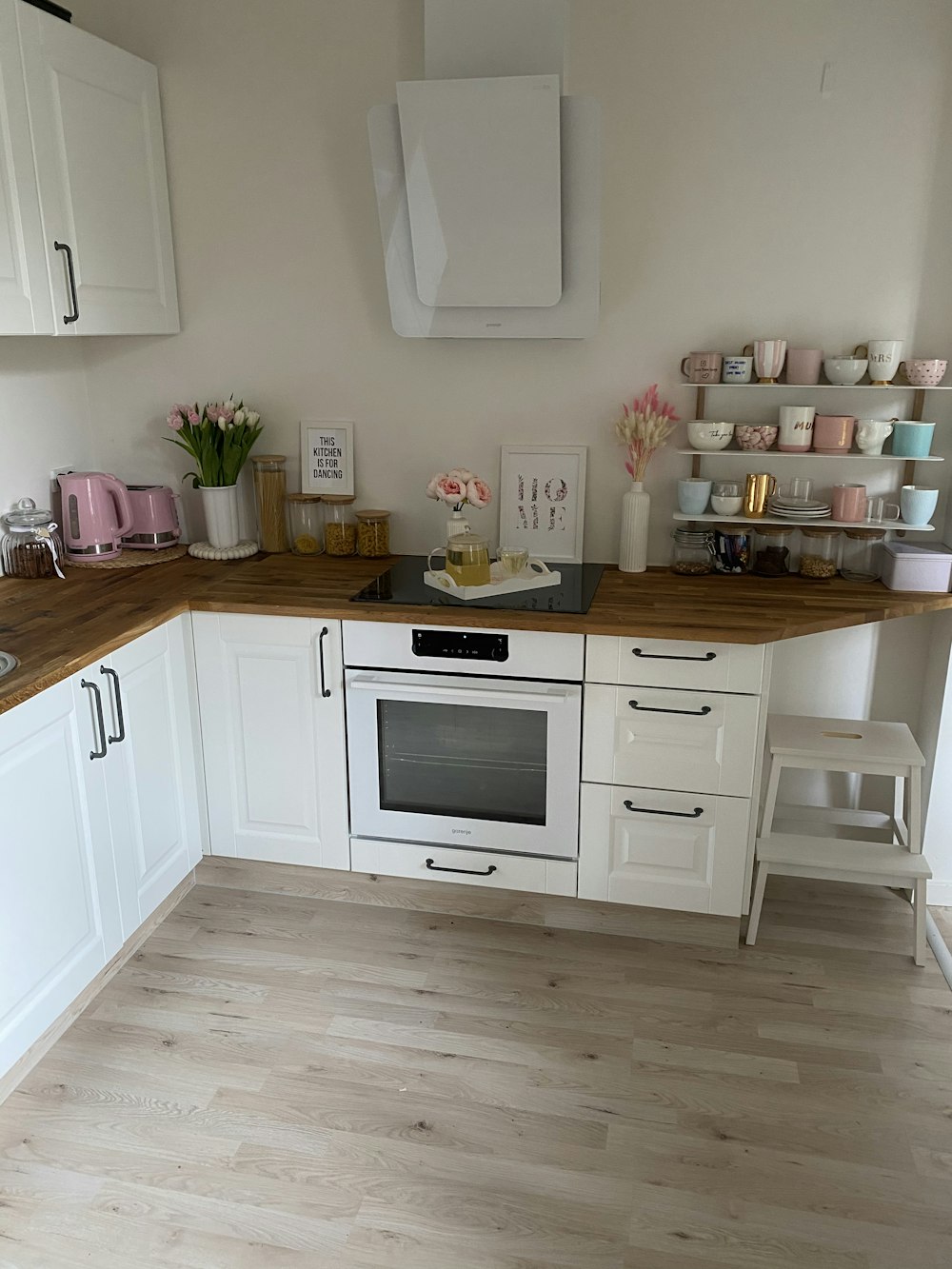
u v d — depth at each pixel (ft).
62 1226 5.80
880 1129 6.48
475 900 8.83
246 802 8.82
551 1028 7.40
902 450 8.43
